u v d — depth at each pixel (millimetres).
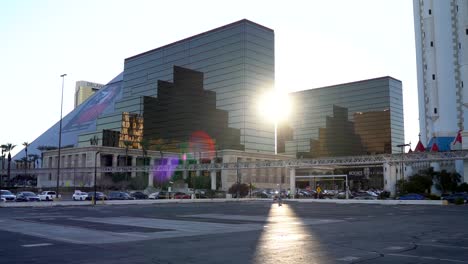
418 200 63094
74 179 133375
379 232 20703
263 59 177250
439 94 87188
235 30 174000
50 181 151750
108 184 119812
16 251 14125
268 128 176625
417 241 16984
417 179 79625
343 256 13039
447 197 66188
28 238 17984
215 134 170250
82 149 147375
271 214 36906
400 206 55906
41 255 13250
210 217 32531
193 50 187500
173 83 178375
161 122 181500
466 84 82812
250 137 167375
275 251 14133
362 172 131500
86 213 37844
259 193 104688
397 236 18859
